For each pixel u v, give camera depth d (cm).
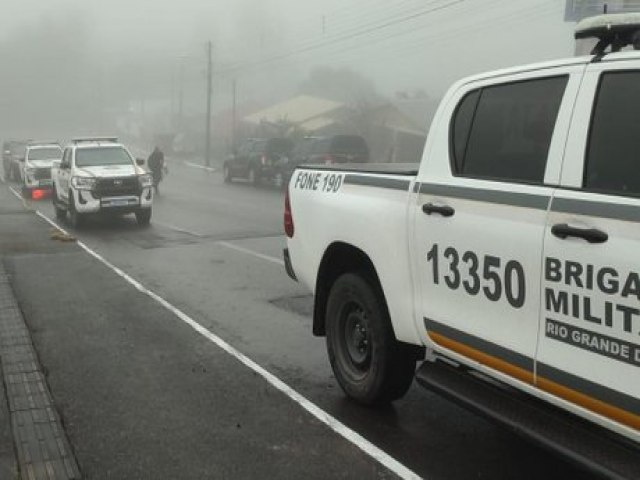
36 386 532
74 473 396
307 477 390
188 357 604
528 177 343
